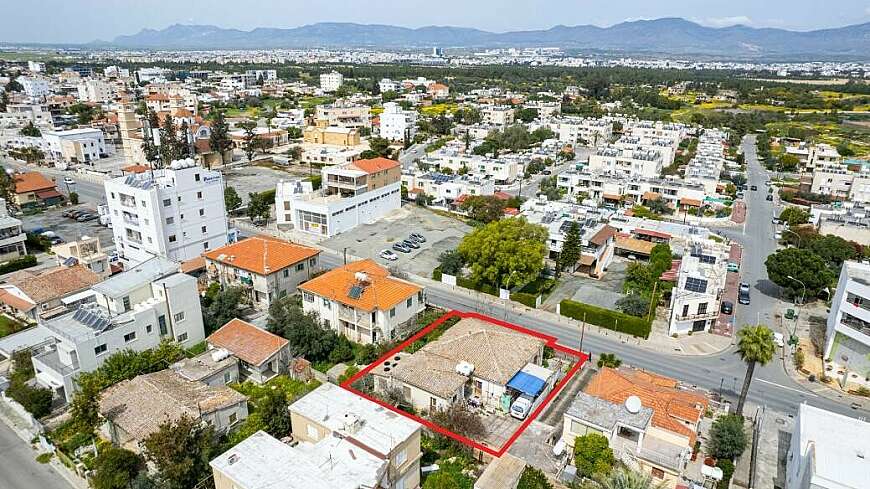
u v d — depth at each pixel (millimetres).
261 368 57688
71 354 54625
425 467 46188
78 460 47750
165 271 65688
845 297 63812
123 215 86062
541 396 55781
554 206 115625
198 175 87188
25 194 121875
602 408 47344
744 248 109062
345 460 38125
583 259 90625
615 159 159750
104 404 49000
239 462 37812
